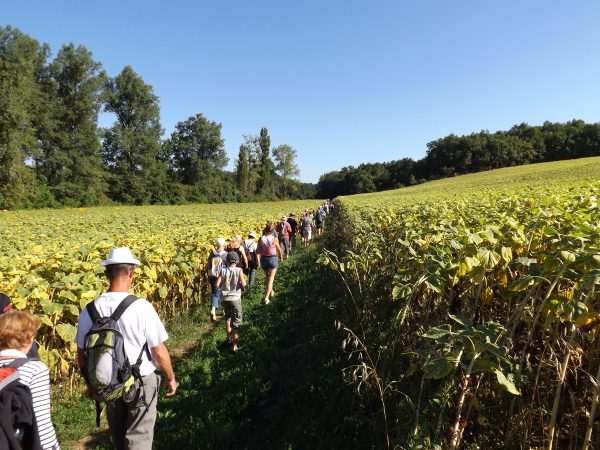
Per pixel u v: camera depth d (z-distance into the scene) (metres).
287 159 132.12
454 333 2.46
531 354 3.45
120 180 74.12
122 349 2.93
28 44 54.66
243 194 106.31
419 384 3.83
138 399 3.06
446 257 3.63
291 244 18.56
